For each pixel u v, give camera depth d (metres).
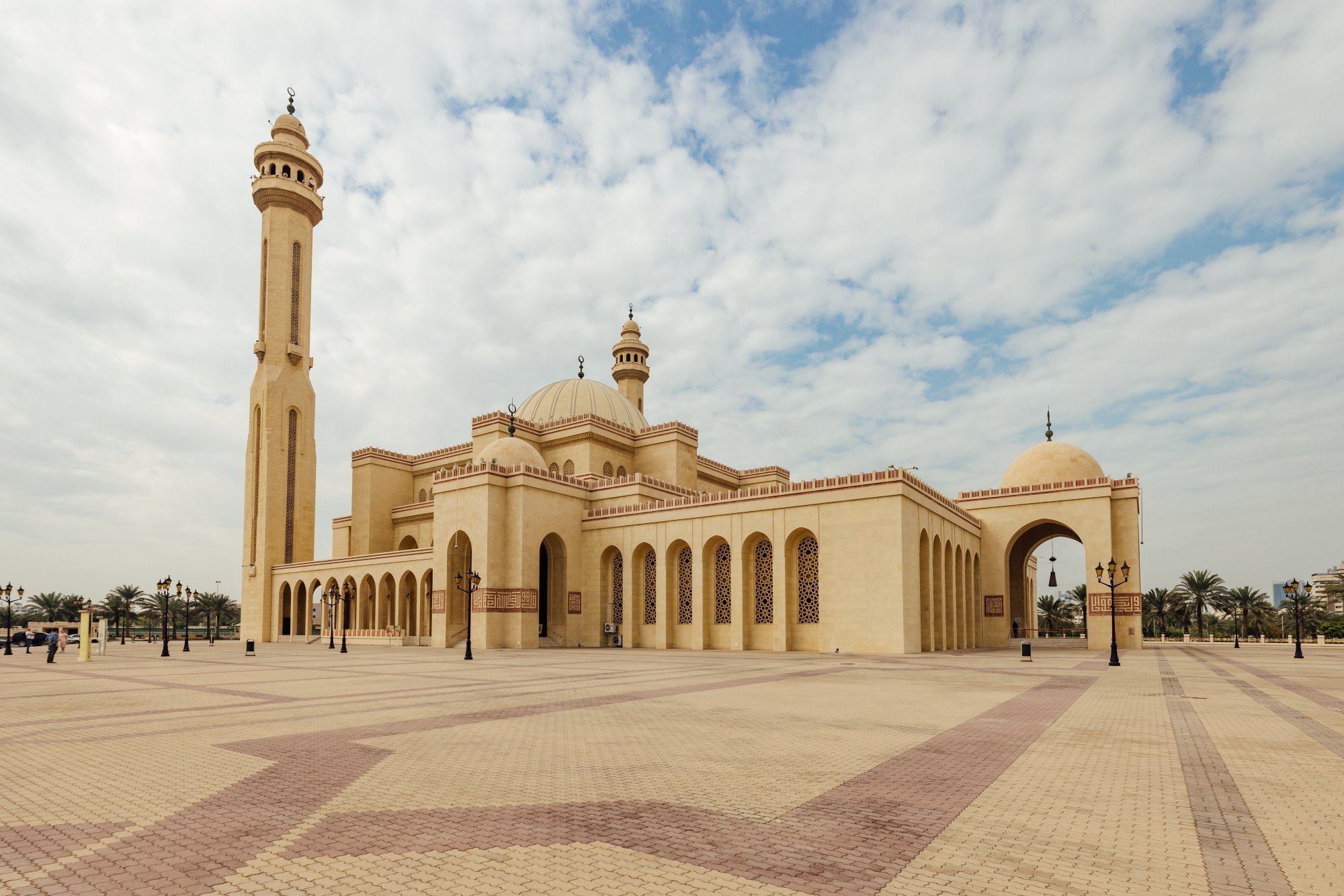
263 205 66.44
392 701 17.23
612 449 60.47
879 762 10.38
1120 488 47.66
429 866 6.33
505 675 24.45
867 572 38.22
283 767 10.12
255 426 65.56
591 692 18.97
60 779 9.52
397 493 67.44
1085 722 13.99
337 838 7.11
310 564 62.00
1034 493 49.59
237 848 6.87
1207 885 5.90
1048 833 7.23
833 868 6.27
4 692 19.62
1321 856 6.59
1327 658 36.00
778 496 41.81
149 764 10.33
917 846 6.85
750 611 42.75
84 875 6.22
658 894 5.70
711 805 8.20
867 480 38.69
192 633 100.62
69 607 93.25
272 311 65.38
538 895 5.67
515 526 45.75
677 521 45.59
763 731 12.95
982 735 12.50
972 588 49.50
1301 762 10.42
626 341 79.25
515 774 9.69
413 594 58.03
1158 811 7.99
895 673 25.02
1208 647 52.00
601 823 7.54
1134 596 46.09
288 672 26.41
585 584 49.75
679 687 20.30
